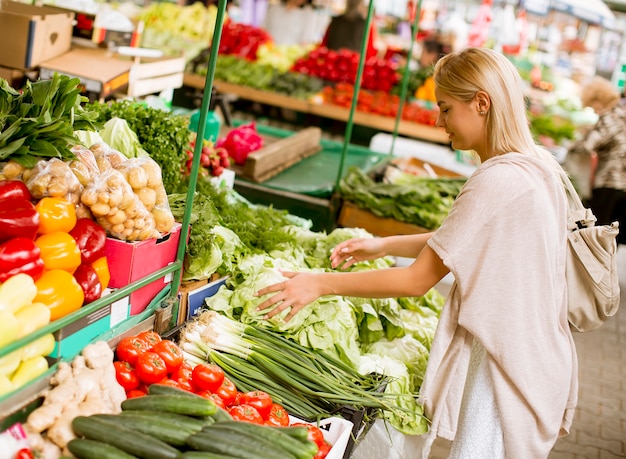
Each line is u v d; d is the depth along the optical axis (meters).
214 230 3.07
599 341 6.29
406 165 6.20
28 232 1.94
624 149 6.98
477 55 2.37
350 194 4.92
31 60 3.79
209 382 2.23
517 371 2.35
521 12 10.26
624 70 11.02
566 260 2.65
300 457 1.86
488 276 2.31
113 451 1.74
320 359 2.75
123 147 3.06
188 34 10.27
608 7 11.25
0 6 3.90
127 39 4.61
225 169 4.39
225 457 1.75
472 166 7.86
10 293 1.83
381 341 3.26
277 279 2.96
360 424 2.51
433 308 3.80
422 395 2.51
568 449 4.43
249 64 9.77
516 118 2.39
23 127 2.16
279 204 4.90
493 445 2.45
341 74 9.48
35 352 1.93
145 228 2.33
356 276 2.49
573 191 2.61
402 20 11.32
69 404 1.89
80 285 2.09
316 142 6.23
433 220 4.83
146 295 2.46
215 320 2.72
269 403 2.33
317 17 11.16
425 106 9.23
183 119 3.36
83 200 2.19
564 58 11.09
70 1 4.52
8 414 1.83
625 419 4.93
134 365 2.23
